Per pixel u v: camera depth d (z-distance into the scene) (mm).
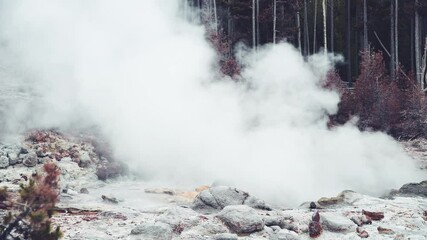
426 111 22828
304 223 8219
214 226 7512
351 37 35969
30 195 5281
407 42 33156
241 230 7520
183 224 7652
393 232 7543
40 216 5191
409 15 30031
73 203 9969
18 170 13430
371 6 32656
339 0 37562
